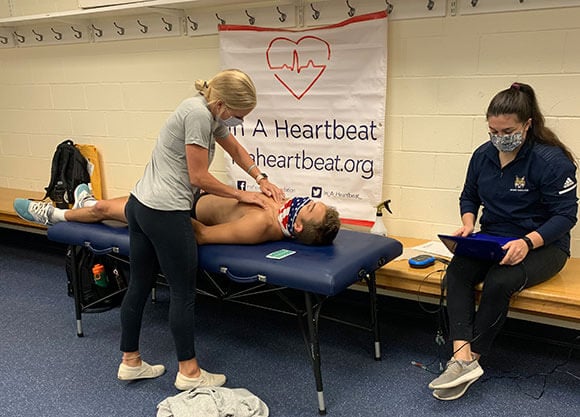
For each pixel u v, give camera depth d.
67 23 3.44
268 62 2.80
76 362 2.34
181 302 1.99
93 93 3.53
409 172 2.66
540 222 2.09
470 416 1.91
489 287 1.94
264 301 2.95
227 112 1.90
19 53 3.76
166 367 2.29
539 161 1.99
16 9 3.65
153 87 3.27
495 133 1.96
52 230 2.49
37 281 3.31
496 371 2.20
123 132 3.49
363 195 2.72
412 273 2.23
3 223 3.92
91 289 2.91
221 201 2.38
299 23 2.71
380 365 2.27
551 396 2.02
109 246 2.29
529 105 1.92
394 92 2.58
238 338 2.55
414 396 2.04
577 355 2.32
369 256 2.01
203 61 3.05
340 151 2.72
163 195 1.89
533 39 2.23
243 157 2.34
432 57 2.45
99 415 1.96
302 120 2.79
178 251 1.93
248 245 2.12
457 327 1.99
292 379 2.19
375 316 2.27
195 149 1.86
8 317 2.80
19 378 2.21
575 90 2.22
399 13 2.47
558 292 1.98
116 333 2.62
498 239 2.03
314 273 1.81
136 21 3.19
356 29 2.52
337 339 2.51
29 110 3.88
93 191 3.62
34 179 4.07
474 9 2.31
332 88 2.66
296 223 2.09
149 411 1.98
